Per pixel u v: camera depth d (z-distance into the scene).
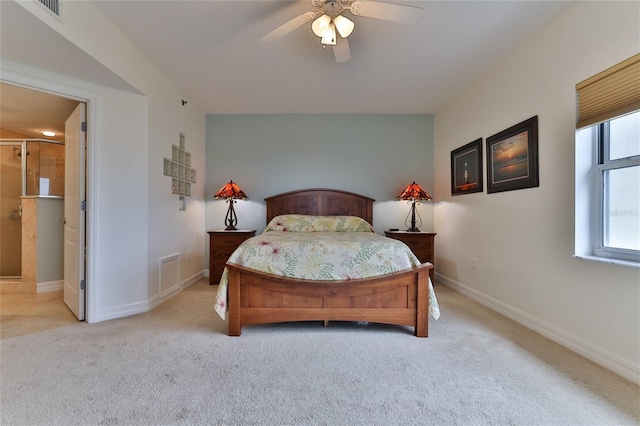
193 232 3.76
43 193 3.67
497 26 2.20
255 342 2.06
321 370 1.69
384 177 4.16
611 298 1.70
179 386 1.53
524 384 1.56
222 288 2.18
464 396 1.46
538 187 2.24
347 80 3.11
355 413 1.34
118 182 2.53
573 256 1.91
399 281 2.19
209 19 2.14
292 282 2.16
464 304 2.94
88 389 1.49
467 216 3.26
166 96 3.03
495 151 2.77
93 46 2.00
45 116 3.14
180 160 3.37
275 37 1.95
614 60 1.68
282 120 4.14
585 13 1.85
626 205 1.72
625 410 1.35
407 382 1.58
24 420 1.27
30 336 2.12
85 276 2.43
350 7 1.79
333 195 4.05
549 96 2.14
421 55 2.61
